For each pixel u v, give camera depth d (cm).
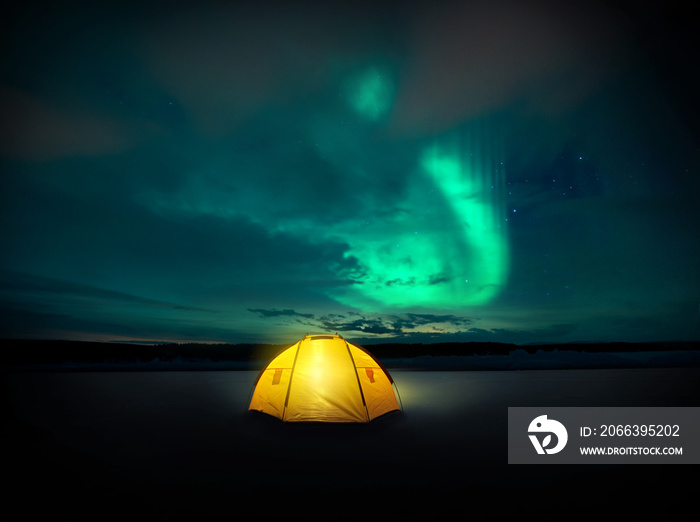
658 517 322
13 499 355
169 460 466
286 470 431
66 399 913
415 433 593
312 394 671
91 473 422
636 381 1164
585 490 378
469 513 327
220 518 317
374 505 342
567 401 832
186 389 1091
